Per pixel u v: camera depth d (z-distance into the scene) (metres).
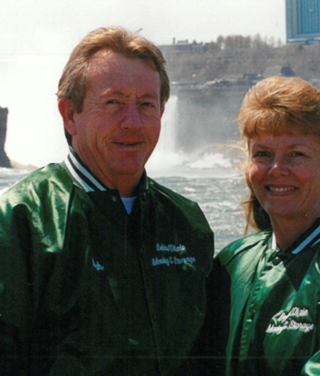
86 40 1.71
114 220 1.71
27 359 1.62
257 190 1.82
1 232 1.59
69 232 1.64
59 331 1.62
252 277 1.81
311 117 1.72
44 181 1.69
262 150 1.79
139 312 1.71
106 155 1.72
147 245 1.76
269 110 1.74
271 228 1.93
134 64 1.70
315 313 1.63
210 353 1.83
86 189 1.72
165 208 1.86
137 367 1.68
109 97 1.69
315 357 1.57
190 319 1.78
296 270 1.72
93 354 1.63
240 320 1.77
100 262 1.68
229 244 1.96
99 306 1.64
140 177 1.80
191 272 1.82
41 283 1.61
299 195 1.76
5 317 1.57
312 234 1.75
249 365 1.71
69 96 1.73
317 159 1.76
